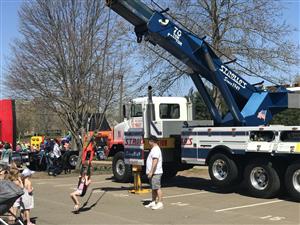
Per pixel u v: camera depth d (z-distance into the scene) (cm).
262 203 1146
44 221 992
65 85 2086
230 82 1357
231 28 2117
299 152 1093
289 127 1123
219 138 1291
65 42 2059
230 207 1106
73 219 1008
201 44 1321
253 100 1364
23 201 938
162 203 1155
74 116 2128
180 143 1493
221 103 1767
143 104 1633
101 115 2155
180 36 1306
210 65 1330
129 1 1251
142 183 1628
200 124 1462
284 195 1255
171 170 1666
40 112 2491
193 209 1093
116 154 1720
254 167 1219
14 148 2203
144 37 1309
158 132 1459
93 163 2620
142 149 1388
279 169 1181
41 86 2109
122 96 2319
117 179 1706
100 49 2084
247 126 1297
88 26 2055
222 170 1288
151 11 1278
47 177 1986
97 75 2086
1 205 792
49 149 2125
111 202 1227
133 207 1141
